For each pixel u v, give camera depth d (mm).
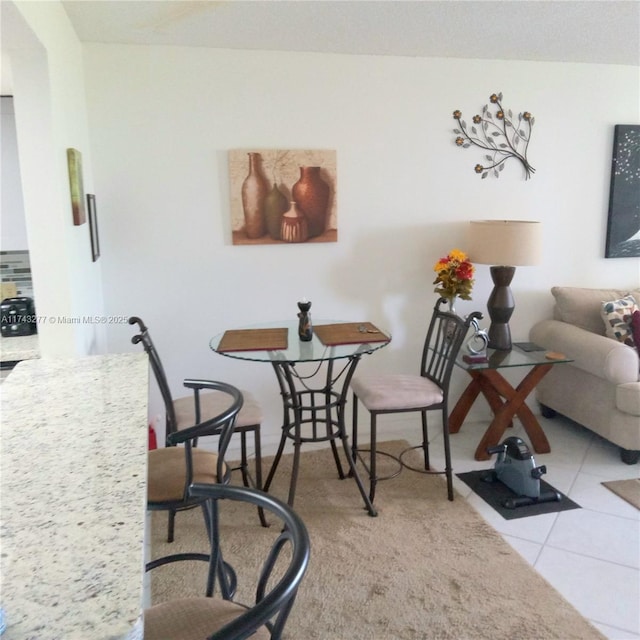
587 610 2064
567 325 3613
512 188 3637
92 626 738
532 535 2535
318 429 3588
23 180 2070
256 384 3471
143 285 3209
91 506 1046
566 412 3629
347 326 2982
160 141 3084
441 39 3018
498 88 3480
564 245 3811
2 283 3014
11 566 861
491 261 3191
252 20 2682
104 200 3074
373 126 3342
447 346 2922
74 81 2641
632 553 2398
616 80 3656
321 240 3361
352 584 2203
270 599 842
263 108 3174
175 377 3348
